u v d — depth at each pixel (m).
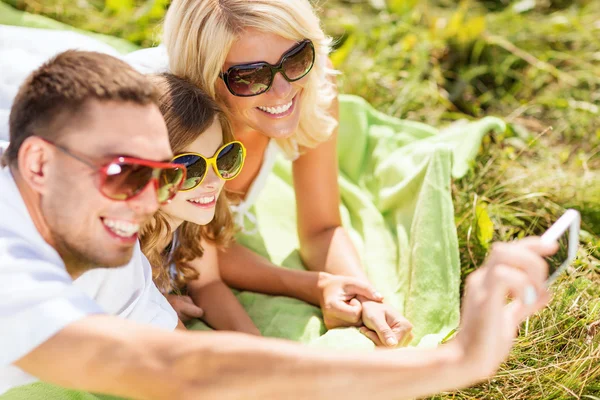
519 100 3.64
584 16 4.09
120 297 1.79
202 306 2.31
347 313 2.17
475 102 3.64
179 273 2.27
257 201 2.79
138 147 1.34
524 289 1.08
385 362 1.13
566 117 3.46
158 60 2.29
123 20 3.63
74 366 1.22
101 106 1.32
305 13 2.01
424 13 4.07
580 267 2.31
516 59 3.82
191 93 1.90
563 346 2.12
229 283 2.46
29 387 1.82
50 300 1.26
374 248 2.57
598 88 3.66
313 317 2.28
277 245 2.63
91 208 1.34
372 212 2.70
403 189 2.65
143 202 1.37
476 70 3.72
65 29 3.19
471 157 2.82
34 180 1.33
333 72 2.36
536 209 2.80
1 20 3.11
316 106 2.26
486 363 1.09
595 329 2.12
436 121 3.47
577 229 1.34
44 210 1.36
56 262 1.38
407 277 2.41
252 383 1.16
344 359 1.14
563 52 3.87
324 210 2.50
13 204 1.38
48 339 1.22
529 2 4.12
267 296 2.41
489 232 2.56
